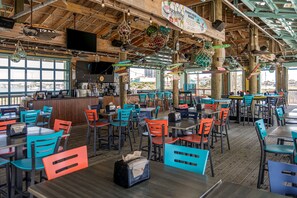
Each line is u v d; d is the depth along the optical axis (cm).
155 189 140
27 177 301
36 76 1116
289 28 711
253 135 646
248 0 521
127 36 446
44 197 131
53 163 178
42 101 716
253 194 132
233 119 902
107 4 331
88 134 537
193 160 190
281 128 343
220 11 603
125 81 762
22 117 486
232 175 361
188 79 1947
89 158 448
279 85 1446
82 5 749
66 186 145
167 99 1228
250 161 427
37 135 275
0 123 346
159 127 346
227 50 1230
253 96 812
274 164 151
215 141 572
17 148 278
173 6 410
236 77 1705
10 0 650
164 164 186
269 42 1095
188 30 448
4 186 302
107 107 550
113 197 130
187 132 435
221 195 131
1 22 482
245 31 1052
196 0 590
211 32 539
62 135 280
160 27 466
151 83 1808
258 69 842
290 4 502
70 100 791
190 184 147
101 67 1338
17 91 1052
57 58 1147
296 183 144
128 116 508
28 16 698
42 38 468
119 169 146
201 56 480
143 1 349
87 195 132
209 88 1828
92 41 764
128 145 545
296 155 278
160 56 1245
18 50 697
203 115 483
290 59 1410
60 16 815
